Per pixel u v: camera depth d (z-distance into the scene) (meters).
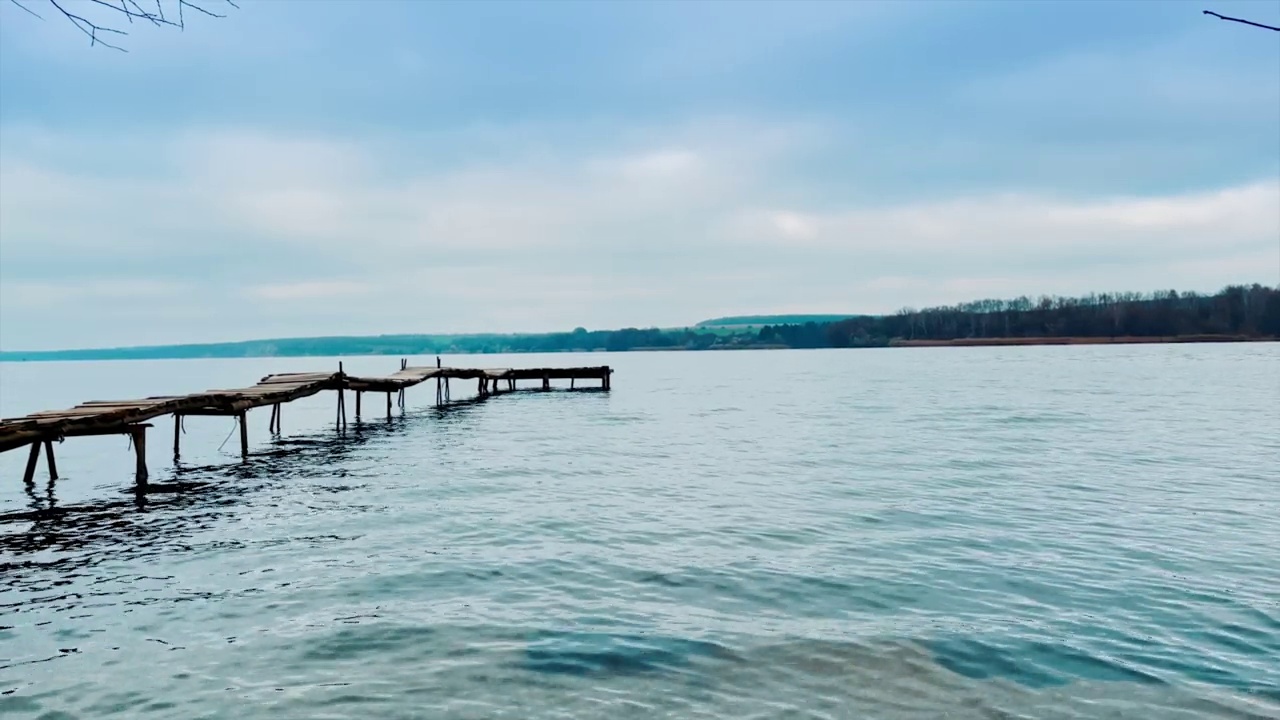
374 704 6.58
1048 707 6.40
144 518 14.23
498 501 15.49
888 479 17.48
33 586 9.94
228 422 35.41
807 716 6.28
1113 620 8.34
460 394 58.19
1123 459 20.00
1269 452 20.91
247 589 9.73
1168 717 6.22
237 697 6.73
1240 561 10.50
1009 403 39.12
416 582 9.98
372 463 21.44
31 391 64.56
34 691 6.88
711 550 11.44
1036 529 12.45
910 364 103.50
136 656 7.64
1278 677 6.90
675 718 6.27
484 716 6.34
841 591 9.42
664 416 36.97
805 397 47.97
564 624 8.41
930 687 6.79
